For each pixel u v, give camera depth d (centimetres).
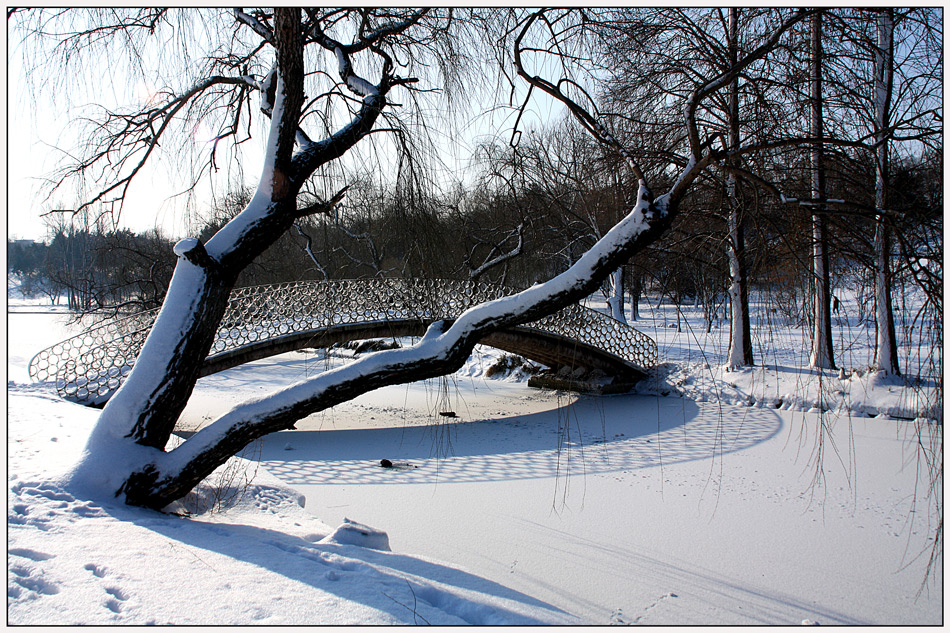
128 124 644
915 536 644
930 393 471
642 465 929
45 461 534
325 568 366
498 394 1589
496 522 691
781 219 549
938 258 445
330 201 563
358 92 570
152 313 1198
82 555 343
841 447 985
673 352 1723
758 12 650
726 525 682
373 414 1348
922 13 658
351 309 1230
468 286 1199
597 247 468
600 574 558
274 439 1116
